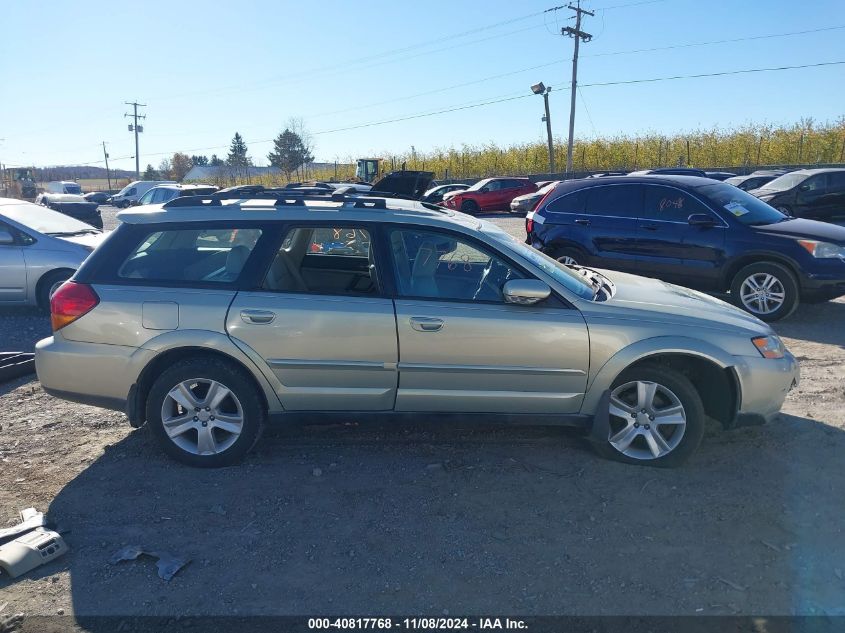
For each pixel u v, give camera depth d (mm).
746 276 8133
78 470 4359
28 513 3748
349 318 4176
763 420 4309
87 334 4281
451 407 4289
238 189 5090
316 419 4363
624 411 4254
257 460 4445
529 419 4309
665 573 3207
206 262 4379
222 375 4215
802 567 3232
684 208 8555
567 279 4512
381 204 4594
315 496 3971
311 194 5023
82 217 18828
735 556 3328
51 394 4430
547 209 9555
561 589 3105
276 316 4184
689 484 4051
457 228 4355
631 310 4238
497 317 4164
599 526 3613
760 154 35375
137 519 3754
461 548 3434
